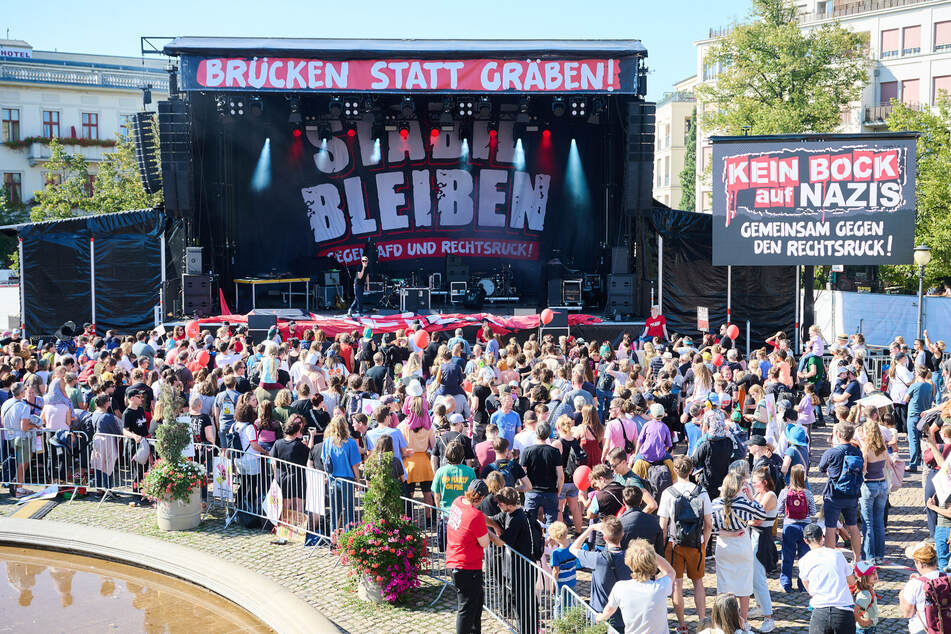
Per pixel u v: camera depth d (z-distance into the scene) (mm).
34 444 11820
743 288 23297
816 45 35375
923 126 32438
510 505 7680
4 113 52906
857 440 9023
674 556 7637
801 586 8641
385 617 8219
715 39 60156
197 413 11258
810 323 23312
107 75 55312
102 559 10062
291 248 28281
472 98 24672
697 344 23484
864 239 20078
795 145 20281
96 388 11938
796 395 14859
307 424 10680
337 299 26375
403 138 28312
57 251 23594
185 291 23016
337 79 21594
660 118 69625
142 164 24078
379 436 9695
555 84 21797
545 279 28469
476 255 29156
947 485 8633
